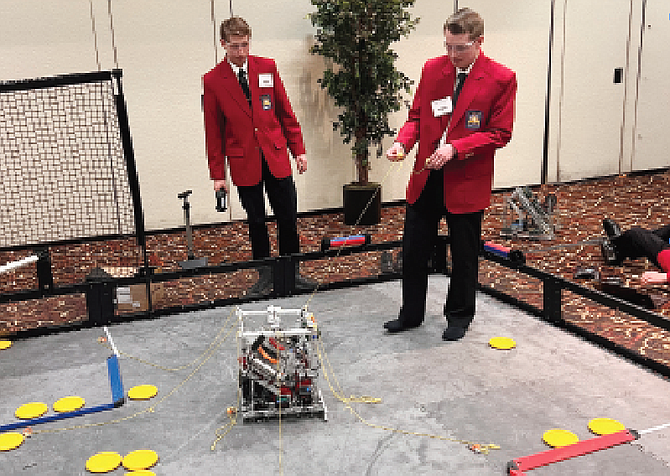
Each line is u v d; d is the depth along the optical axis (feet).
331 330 12.53
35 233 18.86
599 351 11.41
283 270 14.23
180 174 20.29
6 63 18.11
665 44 25.53
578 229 19.43
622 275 15.56
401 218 21.50
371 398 9.94
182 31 19.44
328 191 22.13
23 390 10.48
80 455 8.68
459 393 10.03
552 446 8.54
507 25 23.00
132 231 19.66
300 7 20.43
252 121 14.06
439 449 8.60
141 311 13.47
